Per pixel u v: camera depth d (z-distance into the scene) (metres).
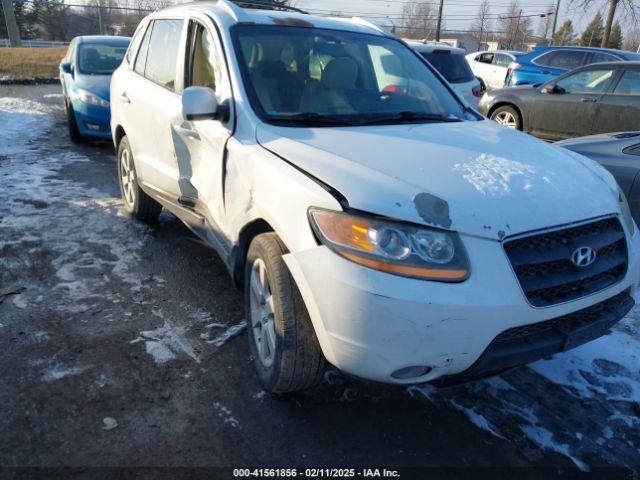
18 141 8.51
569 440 2.60
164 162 4.03
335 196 2.30
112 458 2.36
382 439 2.57
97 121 8.00
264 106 3.08
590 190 2.64
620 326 3.61
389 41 4.01
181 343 3.20
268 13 3.76
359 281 2.13
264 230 2.87
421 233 2.17
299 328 2.47
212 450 2.44
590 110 8.72
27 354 3.02
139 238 4.72
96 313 3.48
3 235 4.60
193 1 4.23
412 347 2.14
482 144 2.95
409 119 3.37
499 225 2.23
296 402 2.77
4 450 2.37
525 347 2.29
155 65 4.37
